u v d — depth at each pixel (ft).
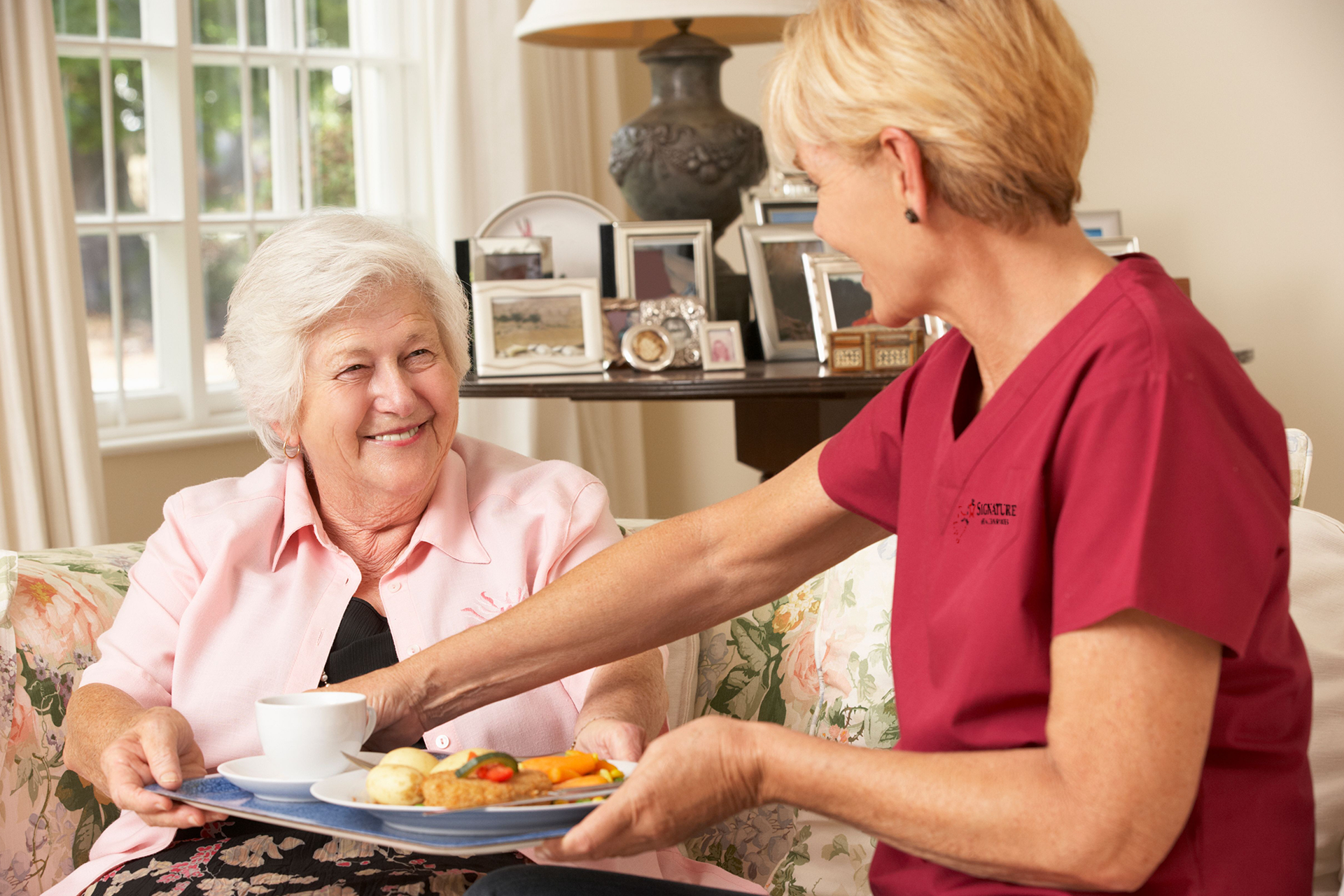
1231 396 2.84
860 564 5.39
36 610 5.16
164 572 4.99
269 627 4.88
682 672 5.31
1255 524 2.74
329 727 3.78
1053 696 2.82
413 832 3.40
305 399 4.83
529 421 13.01
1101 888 2.79
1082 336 2.98
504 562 4.99
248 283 4.88
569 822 3.38
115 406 11.43
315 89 12.74
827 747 3.07
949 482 3.21
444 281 5.04
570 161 13.55
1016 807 2.81
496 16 12.65
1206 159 10.93
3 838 4.83
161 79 11.55
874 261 3.28
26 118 9.32
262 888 4.14
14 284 9.22
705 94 9.82
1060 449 2.92
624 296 9.62
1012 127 2.95
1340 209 10.39
